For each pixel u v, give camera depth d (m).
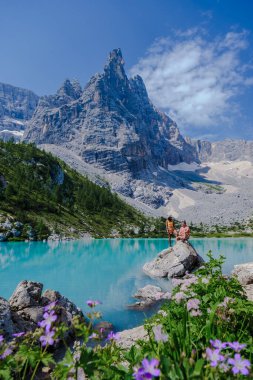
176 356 3.72
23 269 38.00
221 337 4.56
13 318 12.66
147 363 2.68
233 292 6.46
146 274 34.00
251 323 5.44
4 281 30.22
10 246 75.75
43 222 125.25
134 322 18.05
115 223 180.12
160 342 4.11
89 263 44.41
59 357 11.48
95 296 24.67
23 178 164.88
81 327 3.71
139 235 157.38
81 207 184.25
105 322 17.34
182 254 32.38
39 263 43.75
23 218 115.00
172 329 4.71
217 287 6.41
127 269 38.16
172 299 6.82
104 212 189.25
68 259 49.62
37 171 187.12
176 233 34.75
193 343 4.21
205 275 6.96
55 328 3.46
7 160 179.88
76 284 29.31
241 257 56.00
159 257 35.00
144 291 24.64
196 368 3.01
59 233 118.12
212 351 3.14
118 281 30.38
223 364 3.06
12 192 140.25
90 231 143.12
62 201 171.75
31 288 15.43
